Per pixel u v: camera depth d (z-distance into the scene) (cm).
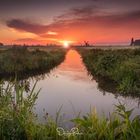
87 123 385
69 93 1102
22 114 407
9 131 380
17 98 441
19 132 383
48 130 386
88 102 922
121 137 353
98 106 861
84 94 1080
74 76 1741
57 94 1076
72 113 764
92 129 369
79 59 3978
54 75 1784
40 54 3023
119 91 1102
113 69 1521
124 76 1250
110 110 804
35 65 2106
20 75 1697
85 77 1672
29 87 1227
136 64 1369
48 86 1295
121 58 1775
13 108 418
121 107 403
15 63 1881
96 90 1164
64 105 871
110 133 349
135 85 1082
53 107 838
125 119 371
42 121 636
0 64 1775
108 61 1683
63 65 2730
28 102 443
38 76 1705
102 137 357
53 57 3086
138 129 352
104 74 1591
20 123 388
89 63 2438
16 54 2331
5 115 392
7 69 1727
